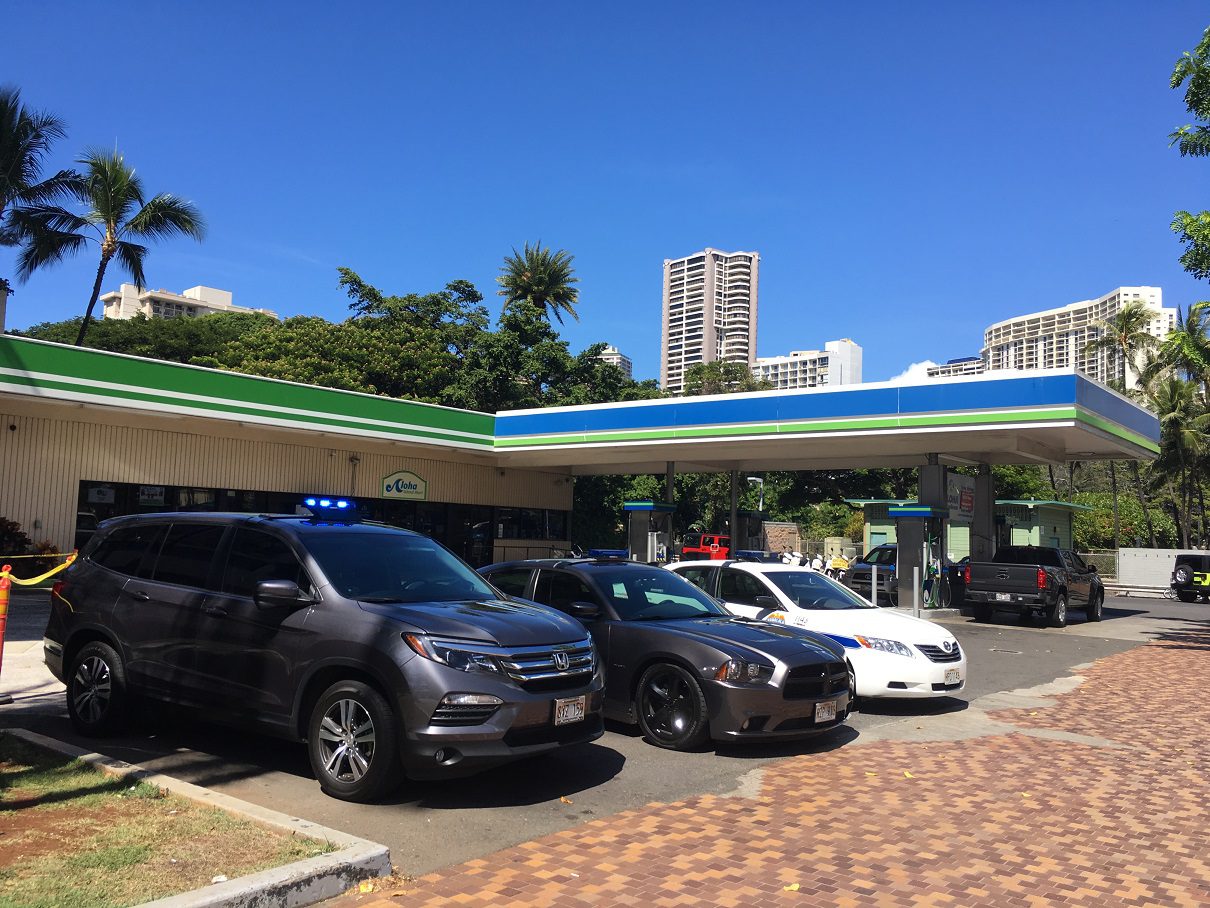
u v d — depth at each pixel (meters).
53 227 28.69
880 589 22.77
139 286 30.48
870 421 20.28
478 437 26.19
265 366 36.56
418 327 41.69
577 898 4.40
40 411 19.09
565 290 52.72
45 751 6.29
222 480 22.28
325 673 5.88
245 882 4.01
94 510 20.12
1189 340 17.94
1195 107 16.30
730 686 7.14
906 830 5.64
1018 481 46.09
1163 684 12.13
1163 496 53.06
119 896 3.92
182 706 6.53
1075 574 20.88
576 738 5.95
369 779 5.52
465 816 5.56
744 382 55.25
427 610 5.94
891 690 9.31
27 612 15.71
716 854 5.09
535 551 30.19
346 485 24.83
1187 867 5.16
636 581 8.71
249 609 6.30
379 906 4.20
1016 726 9.10
